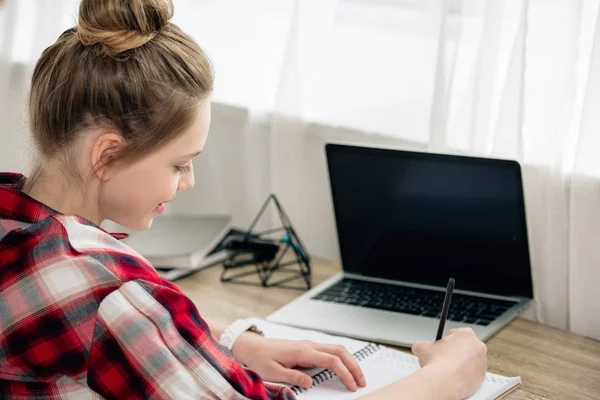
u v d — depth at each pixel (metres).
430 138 1.41
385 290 1.40
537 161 1.32
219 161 1.81
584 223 1.28
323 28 1.56
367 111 1.53
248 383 0.88
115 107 0.82
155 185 0.87
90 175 0.85
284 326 1.28
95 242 0.85
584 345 1.24
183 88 0.84
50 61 0.85
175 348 0.83
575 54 1.24
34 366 0.84
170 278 1.50
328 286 1.44
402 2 1.46
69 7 1.87
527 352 1.21
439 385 0.98
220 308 1.38
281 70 1.58
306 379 1.07
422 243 1.37
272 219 1.71
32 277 0.83
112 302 0.82
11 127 1.87
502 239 1.29
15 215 0.86
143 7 0.83
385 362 1.15
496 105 1.35
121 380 0.82
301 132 1.62
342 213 1.43
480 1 1.34
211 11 1.73
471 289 1.36
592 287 1.30
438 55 1.37
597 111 1.23
